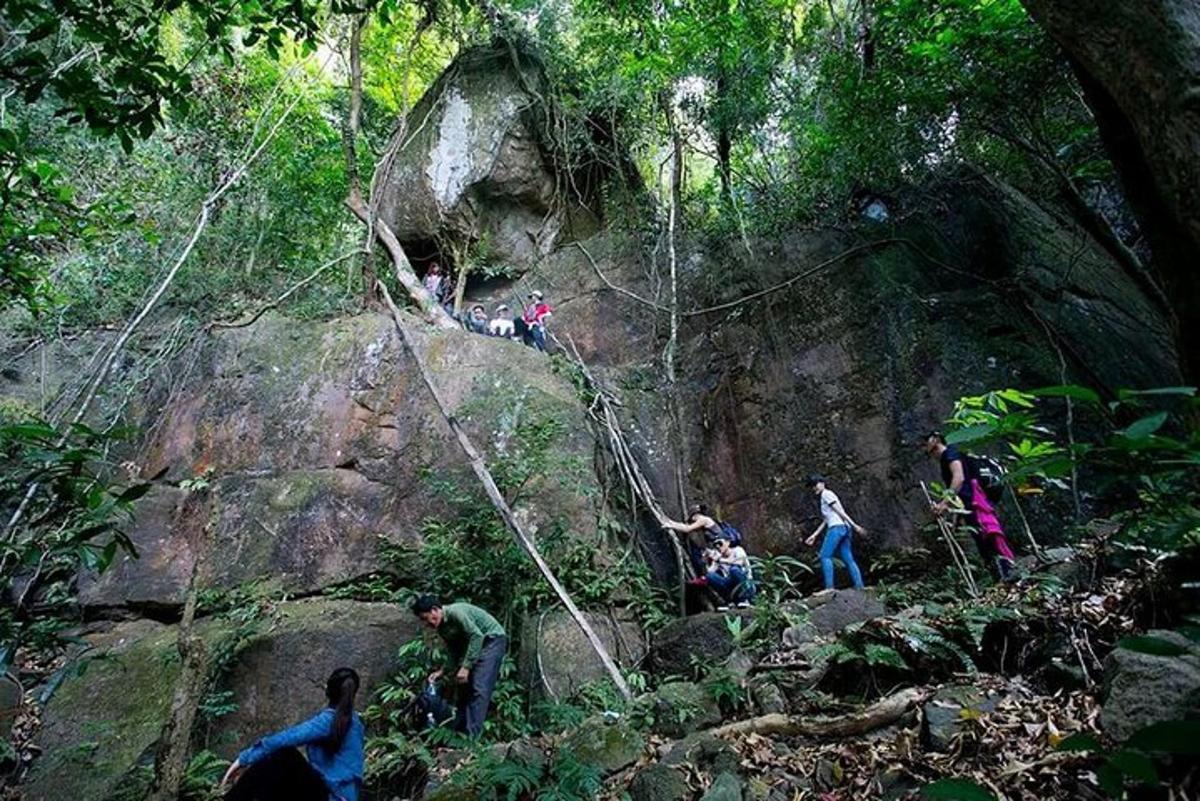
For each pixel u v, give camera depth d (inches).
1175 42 79.0
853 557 314.5
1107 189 427.2
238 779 169.9
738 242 426.6
